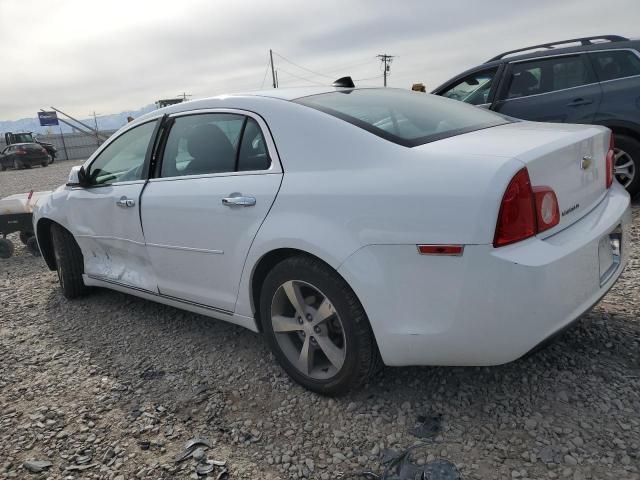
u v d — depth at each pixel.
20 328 4.09
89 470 2.35
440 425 2.42
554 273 2.06
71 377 3.22
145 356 3.41
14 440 2.61
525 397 2.55
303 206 2.53
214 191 2.96
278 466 2.28
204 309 3.27
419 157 2.32
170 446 2.47
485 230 2.04
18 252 6.89
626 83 5.36
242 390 2.89
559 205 2.25
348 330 2.46
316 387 2.72
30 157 28.44
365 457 2.27
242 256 2.82
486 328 2.12
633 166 5.50
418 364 2.36
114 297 4.61
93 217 3.95
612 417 2.35
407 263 2.21
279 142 2.75
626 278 3.78
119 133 3.92
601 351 2.87
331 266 2.42
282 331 2.80
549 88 5.83
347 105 2.84
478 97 6.42
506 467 2.12
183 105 3.42
